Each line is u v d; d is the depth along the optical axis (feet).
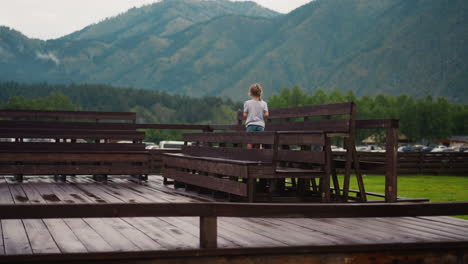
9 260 11.47
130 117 40.27
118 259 12.25
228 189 22.26
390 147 21.17
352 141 20.86
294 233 15.51
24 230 15.66
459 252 14.51
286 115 26.66
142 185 32.71
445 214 14.49
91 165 35.55
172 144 113.50
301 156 22.35
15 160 33.83
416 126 454.40
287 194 23.38
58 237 14.47
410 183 61.41
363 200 21.18
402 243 13.92
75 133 37.55
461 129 482.69
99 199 24.29
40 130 36.91
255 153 22.27
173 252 12.46
